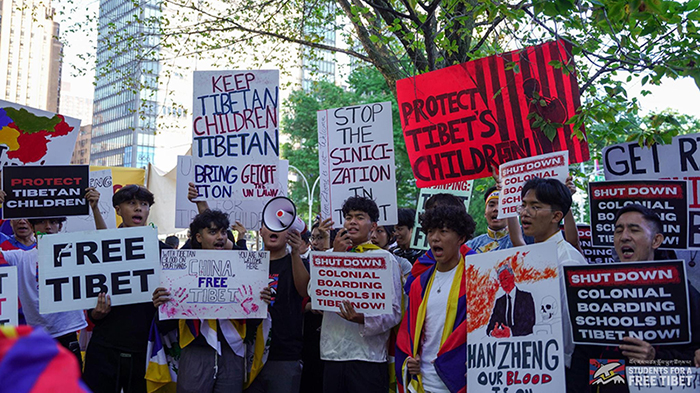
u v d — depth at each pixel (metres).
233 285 4.66
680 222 4.16
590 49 5.73
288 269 4.99
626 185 4.28
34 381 1.08
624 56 4.50
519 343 3.34
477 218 25.47
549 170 4.48
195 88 5.95
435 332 3.89
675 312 3.09
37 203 5.39
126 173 11.51
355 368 4.46
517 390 3.29
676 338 3.08
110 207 8.45
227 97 5.94
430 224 3.98
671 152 4.73
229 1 11.52
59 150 6.09
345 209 4.74
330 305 4.41
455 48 7.62
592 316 3.23
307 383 5.30
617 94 5.54
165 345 4.79
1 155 5.87
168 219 11.89
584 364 3.44
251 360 4.82
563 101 5.43
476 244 5.29
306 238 6.28
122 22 12.81
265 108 5.88
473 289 3.59
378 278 4.29
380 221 5.52
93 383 4.82
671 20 4.39
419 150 6.01
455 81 5.84
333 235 6.33
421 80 5.98
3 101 5.89
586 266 3.27
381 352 4.50
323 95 32.69
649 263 3.15
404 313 4.54
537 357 3.27
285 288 4.93
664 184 4.21
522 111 5.58
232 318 4.61
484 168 5.73
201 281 4.64
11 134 5.91
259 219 5.80
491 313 3.48
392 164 5.55
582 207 18.92
